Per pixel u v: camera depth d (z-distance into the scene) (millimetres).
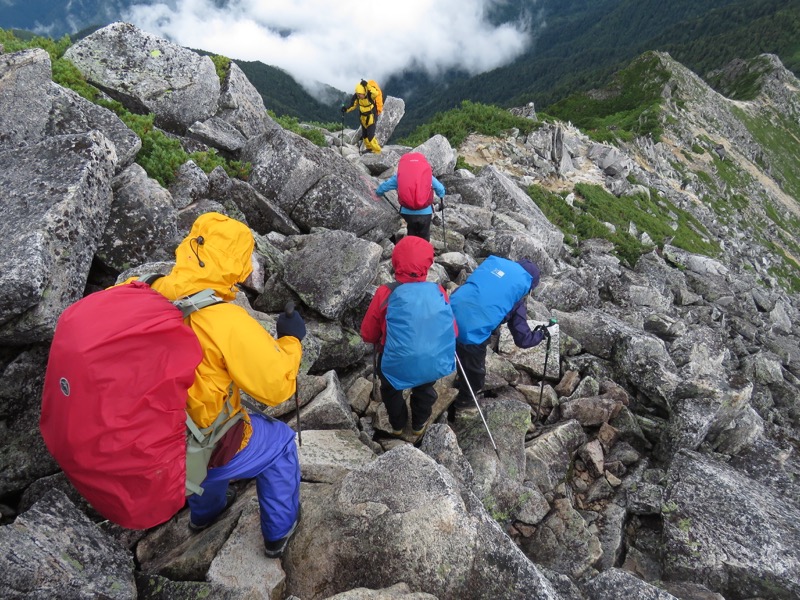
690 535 5367
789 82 139750
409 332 5148
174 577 3979
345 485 4191
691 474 5969
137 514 2820
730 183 73875
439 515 3828
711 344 9789
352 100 16516
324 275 7000
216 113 11617
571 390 7812
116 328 2686
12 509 4617
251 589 3609
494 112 27719
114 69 10180
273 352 3150
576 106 101312
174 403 2809
